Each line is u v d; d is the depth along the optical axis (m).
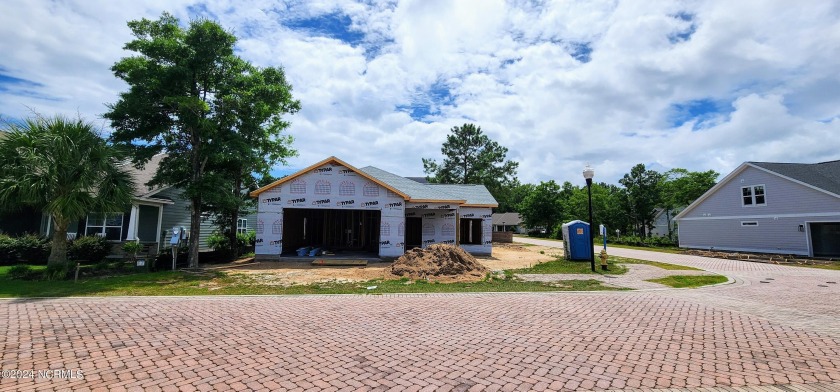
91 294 9.58
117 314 7.42
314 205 17.25
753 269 15.41
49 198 11.50
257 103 15.72
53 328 6.33
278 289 10.54
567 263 16.45
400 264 13.45
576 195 54.34
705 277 12.69
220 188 15.23
